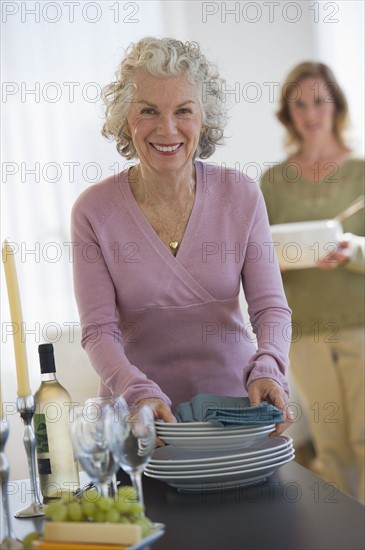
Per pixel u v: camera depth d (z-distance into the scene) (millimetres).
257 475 1720
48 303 4871
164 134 2072
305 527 1456
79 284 2201
